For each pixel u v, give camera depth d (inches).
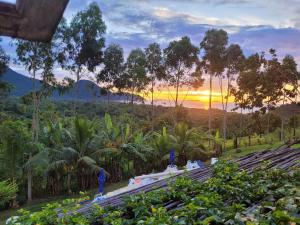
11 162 704.4
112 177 893.8
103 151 807.7
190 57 1501.0
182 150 1031.6
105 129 919.7
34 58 827.4
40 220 130.0
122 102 1625.2
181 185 158.4
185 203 138.0
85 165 772.0
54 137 789.9
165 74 1550.2
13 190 647.8
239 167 207.3
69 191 784.3
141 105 1694.1
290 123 1672.0
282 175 165.9
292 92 1508.4
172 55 1498.5
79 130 783.7
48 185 780.6
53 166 722.8
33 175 754.8
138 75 1499.8
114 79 1454.2
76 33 999.0
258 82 1508.4
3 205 669.9
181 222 106.8
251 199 140.2
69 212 141.6
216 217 104.8
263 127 1694.1
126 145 893.2
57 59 942.4
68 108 1405.0
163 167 1018.1
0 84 857.5
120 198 176.6
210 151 1120.8
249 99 1546.5
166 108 1653.5
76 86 1124.5
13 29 53.2
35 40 56.9
